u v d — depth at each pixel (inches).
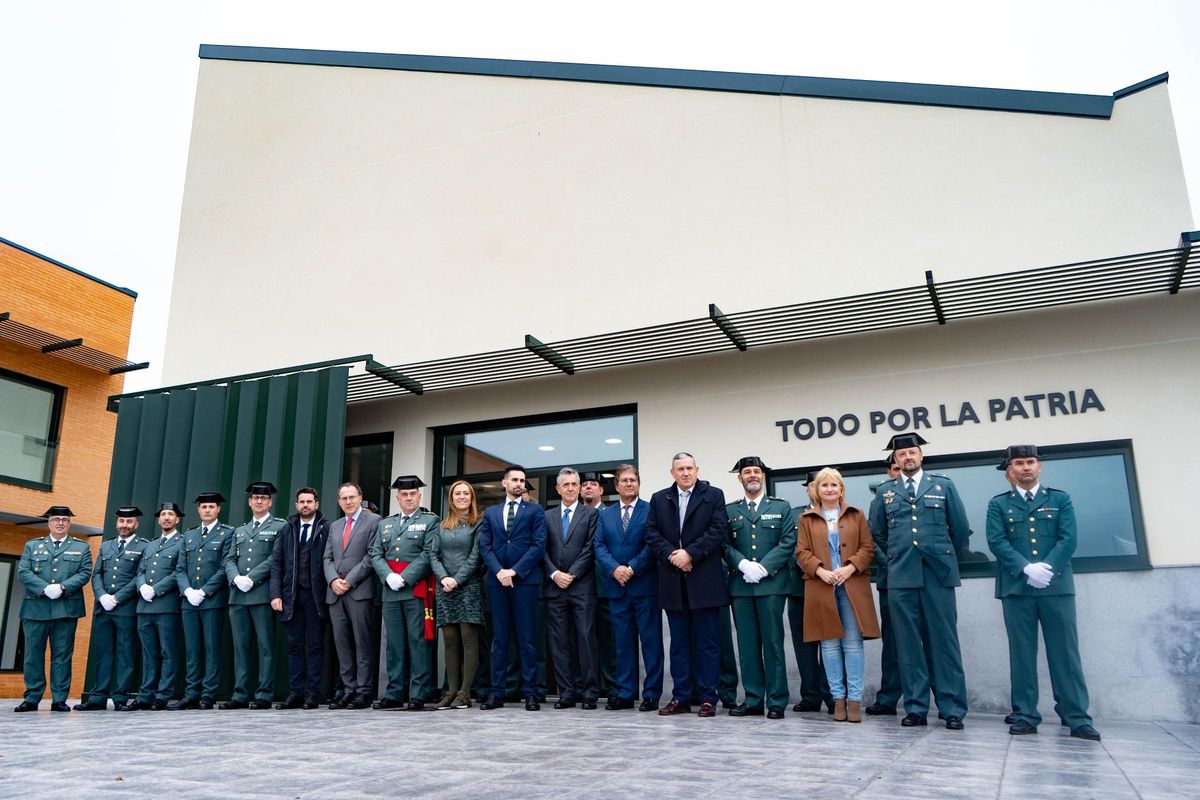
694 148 354.9
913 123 319.3
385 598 286.4
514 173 389.7
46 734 216.2
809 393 313.9
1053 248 291.0
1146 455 267.7
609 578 271.4
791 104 341.4
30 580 311.1
